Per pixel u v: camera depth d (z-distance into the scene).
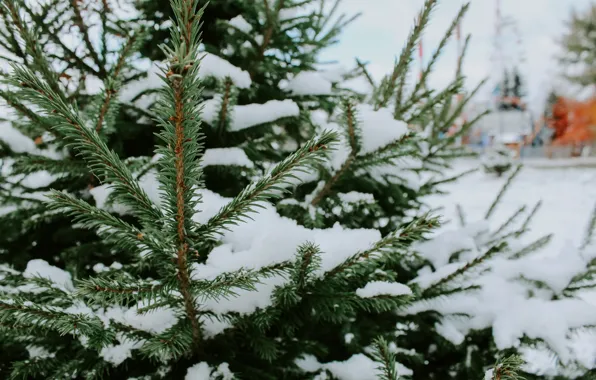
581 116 19.38
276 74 1.50
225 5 1.43
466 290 1.07
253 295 0.80
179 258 0.68
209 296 0.75
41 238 1.26
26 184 1.13
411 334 1.21
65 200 0.65
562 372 1.03
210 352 0.92
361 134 0.91
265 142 1.44
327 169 1.01
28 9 1.05
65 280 0.96
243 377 0.91
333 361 1.04
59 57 1.20
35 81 0.59
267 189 0.66
